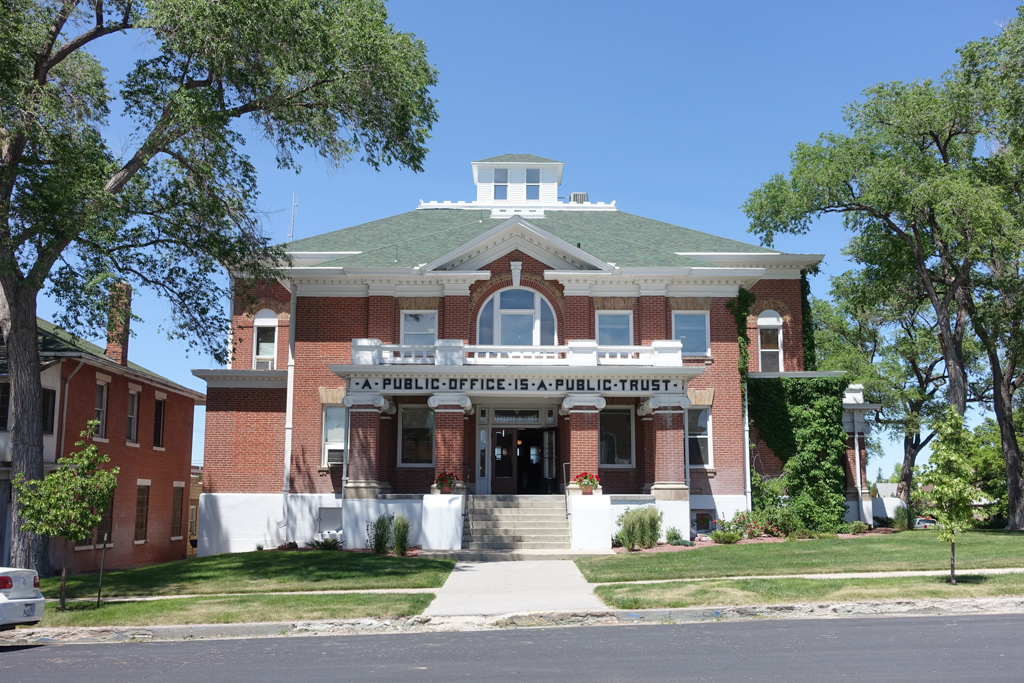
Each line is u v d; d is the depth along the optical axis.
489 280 30.50
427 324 30.62
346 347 30.52
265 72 22.50
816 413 30.47
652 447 29.45
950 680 9.41
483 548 25.31
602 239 33.62
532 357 28.61
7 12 19.06
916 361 50.75
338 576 19.36
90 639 14.31
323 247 34.06
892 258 36.09
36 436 21.00
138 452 35.22
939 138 32.56
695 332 30.67
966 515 16.62
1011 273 30.69
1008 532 28.00
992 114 31.27
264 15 21.09
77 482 15.91
